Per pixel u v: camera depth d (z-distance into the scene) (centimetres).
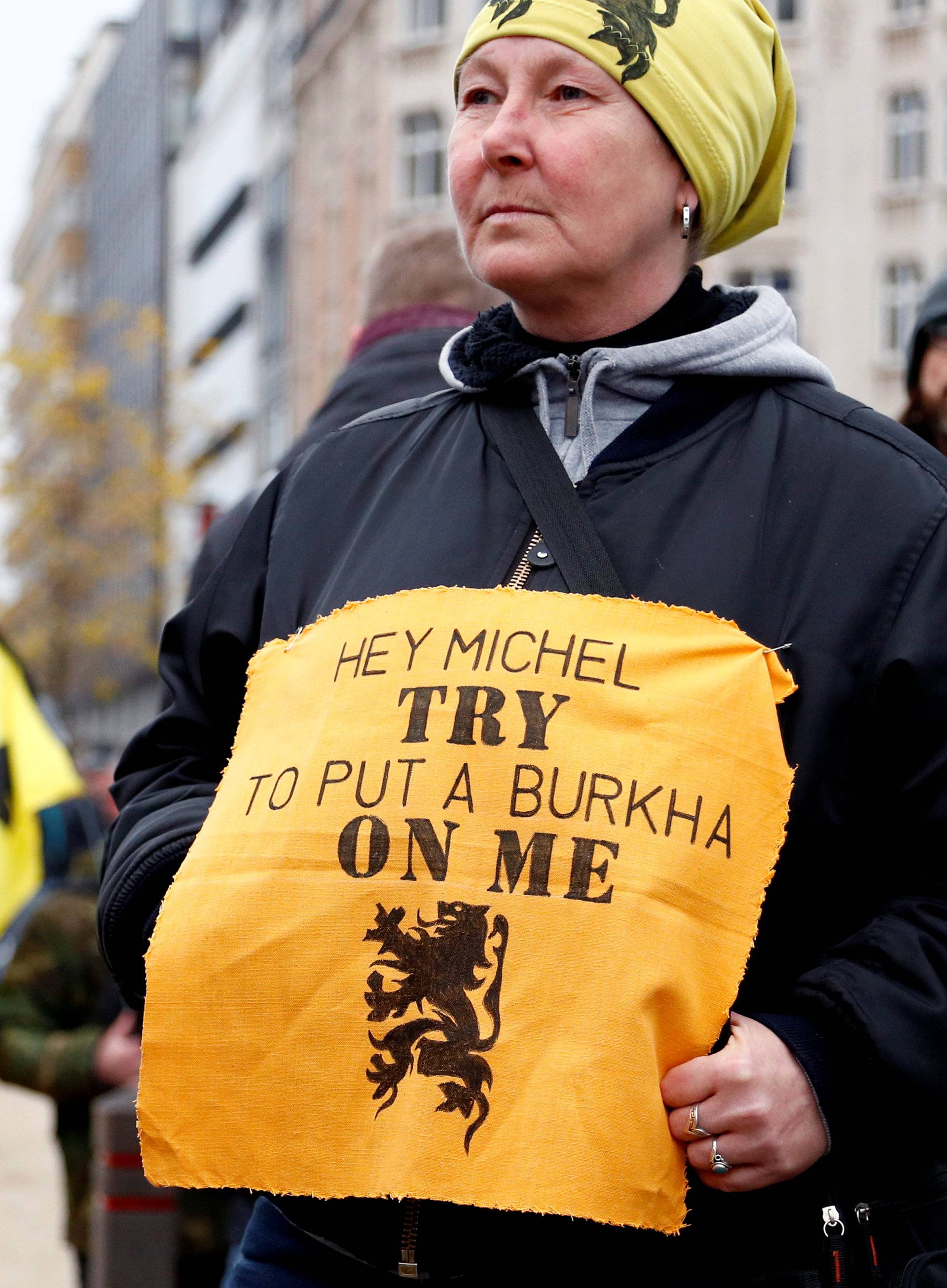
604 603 209
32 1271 815
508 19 229
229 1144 201
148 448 4350
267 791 211
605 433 229
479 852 197
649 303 235
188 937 206
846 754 211
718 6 236
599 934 193
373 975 197
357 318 420
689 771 201
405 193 3859
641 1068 191
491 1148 190
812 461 222
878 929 207
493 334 241
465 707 204
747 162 240
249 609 250
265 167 5122
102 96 7788
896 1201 212
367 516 238
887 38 3334
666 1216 192
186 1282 489
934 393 378
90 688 5112
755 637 214
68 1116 514
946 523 215
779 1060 196
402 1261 208
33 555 4334
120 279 7031
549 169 224
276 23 5041
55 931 512
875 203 3344
